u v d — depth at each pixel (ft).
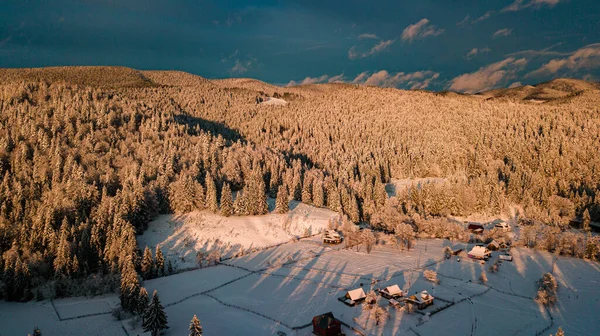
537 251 397.39
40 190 388.57
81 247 325.42
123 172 452.76
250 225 439.22
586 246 371.35
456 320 261.44
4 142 420.77
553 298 283.59
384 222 466.70
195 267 358.43
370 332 246.47
